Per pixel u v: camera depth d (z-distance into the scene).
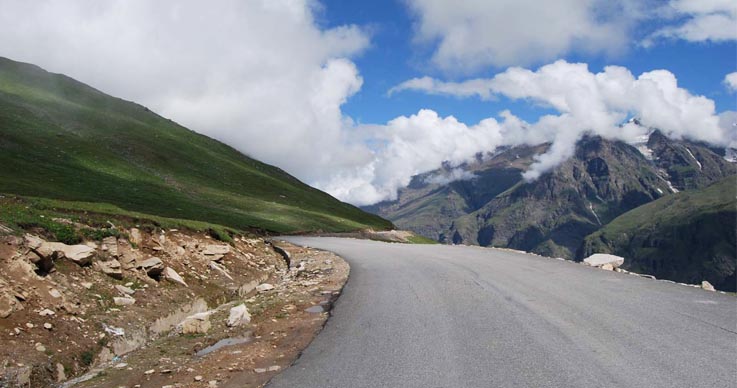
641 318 10.13
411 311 11.55
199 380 7.64
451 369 7.36
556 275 16.92
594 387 6.45
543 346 8.32
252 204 91.50
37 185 55.38
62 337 9.34
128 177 78.69
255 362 8.38
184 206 71.06
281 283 19.03
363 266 21.83
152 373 8.16
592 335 8.90
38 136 81.12
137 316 11.77
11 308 9.11
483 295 13.23
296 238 58.34
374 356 8.18
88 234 14.07
